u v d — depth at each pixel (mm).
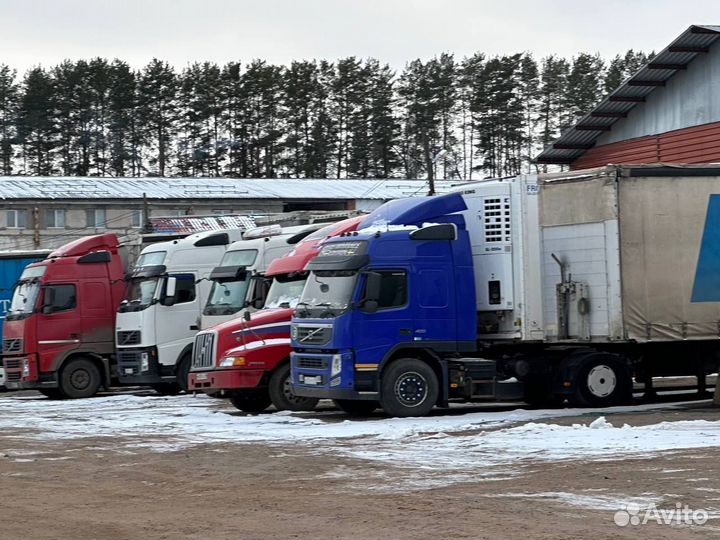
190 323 36750
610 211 26547
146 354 36312
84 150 116000
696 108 40969
